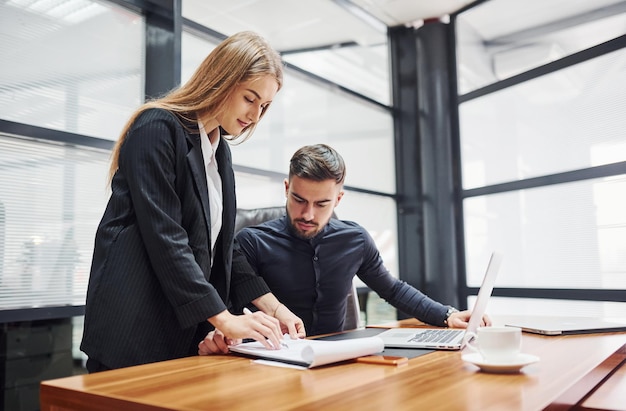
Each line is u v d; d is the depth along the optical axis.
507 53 3.50
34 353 2.15
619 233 2.84
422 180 3.92
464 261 3.72
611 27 2.92
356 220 3.74
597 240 2.94
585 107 3.01
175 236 1.06
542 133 3.24
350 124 3.79
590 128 2.98
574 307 3.05
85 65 2.41
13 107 2.15
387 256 3.96
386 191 4.02
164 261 1.04
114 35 2.53
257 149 3.10
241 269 1.35
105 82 2.48
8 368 2.07
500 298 3.46
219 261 1.28
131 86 2.58
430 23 3.99
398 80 4.20
